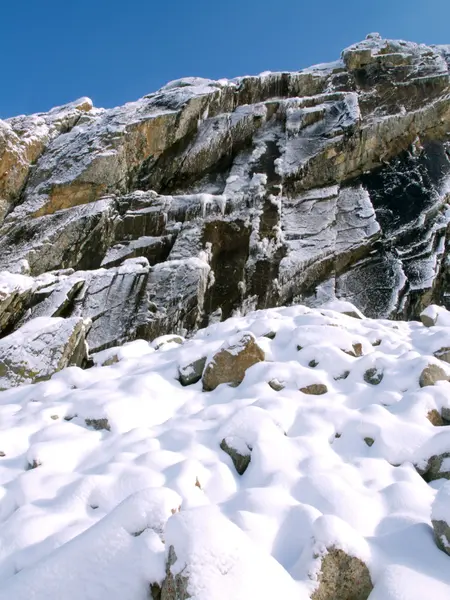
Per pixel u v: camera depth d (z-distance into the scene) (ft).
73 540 7.63
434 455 11.02
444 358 16.71
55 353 21.93
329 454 11.73
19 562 8.14
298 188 42.39
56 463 11.76
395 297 33.17
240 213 39.22
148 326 30.01
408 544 8.07
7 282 28.76
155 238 38.09
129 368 19.08
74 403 15.24
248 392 15.11
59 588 6.93
